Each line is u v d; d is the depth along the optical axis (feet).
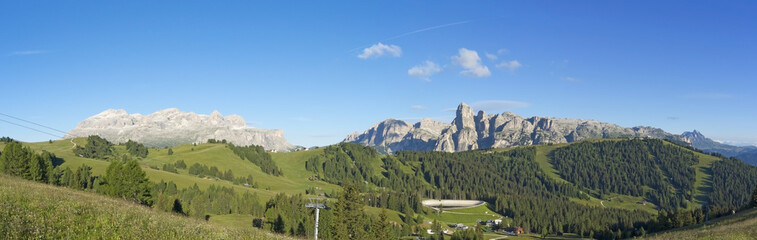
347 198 422.82
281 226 423.64
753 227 168.55
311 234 423.64
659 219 611.88
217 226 108.17
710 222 295.89
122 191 310.65
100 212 84.58
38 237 58.75
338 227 383.04
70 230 65.21
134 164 319.47
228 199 610.24
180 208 412.57
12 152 386.93
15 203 76.23
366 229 524.11
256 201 610.65
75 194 125.59
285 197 598.75
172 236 75.72
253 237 100.48
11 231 57.57
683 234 193.77
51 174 461.78
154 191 513.45
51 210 76.89
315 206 241.55
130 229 73.82
